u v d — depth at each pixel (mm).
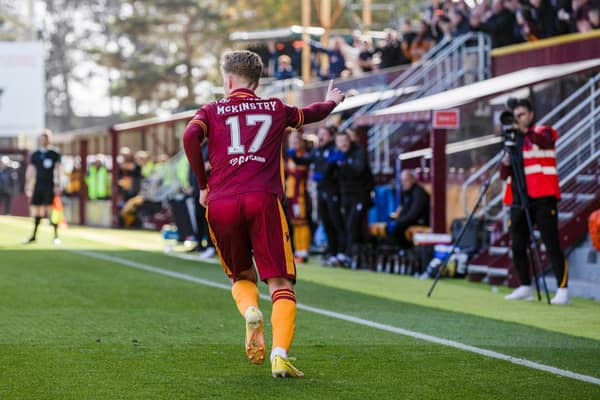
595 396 18266
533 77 47375
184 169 74688
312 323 26781
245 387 18578
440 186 43625
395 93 59750
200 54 180875
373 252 44656
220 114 19297
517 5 55656
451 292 35625
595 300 34125
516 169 32875
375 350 22609
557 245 32688
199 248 51188
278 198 19156
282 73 75375
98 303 30297
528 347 23391
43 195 57469
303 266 46562
